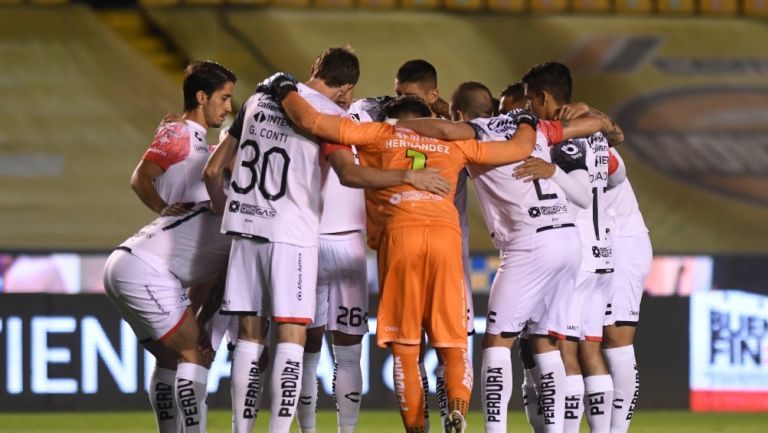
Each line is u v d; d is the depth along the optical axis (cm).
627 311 1948
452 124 1678
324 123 1600
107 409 2714
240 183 1655
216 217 1775
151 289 1720
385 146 1655
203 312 1816
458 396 1633
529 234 1730
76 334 2711
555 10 4122
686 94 4025
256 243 1642
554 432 1752
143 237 1752
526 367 1923
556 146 1803
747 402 2845
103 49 3909
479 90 1859
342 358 1847
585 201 1781
